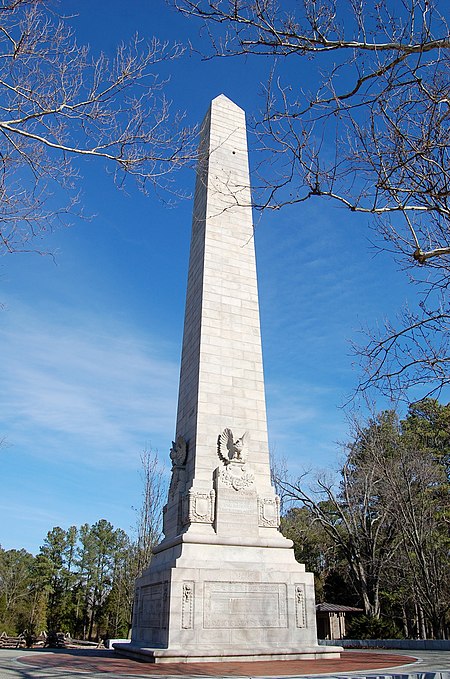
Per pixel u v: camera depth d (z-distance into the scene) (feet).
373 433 127.34
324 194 32.19
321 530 147.64
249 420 72.95
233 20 29.37
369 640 91.30
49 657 63.26
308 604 63.67
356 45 28.60
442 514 121.49
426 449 130.21
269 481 71.05
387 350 38.32
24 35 32.89
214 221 82.89
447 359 36.47
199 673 43.78
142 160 36.11
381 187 30.60
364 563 124.16
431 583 101.65
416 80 29.01
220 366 74.23
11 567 269.23
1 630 216.74
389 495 113.70
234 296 79.41
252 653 56.54
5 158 34.83
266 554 65.21
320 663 53.57
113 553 275.18
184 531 65.36
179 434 77.30
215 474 67.87
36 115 33.55
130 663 53.88
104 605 244.22
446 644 78.48
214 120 90.33
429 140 29.32
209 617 58.70
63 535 282.36
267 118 32.12
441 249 31.48
